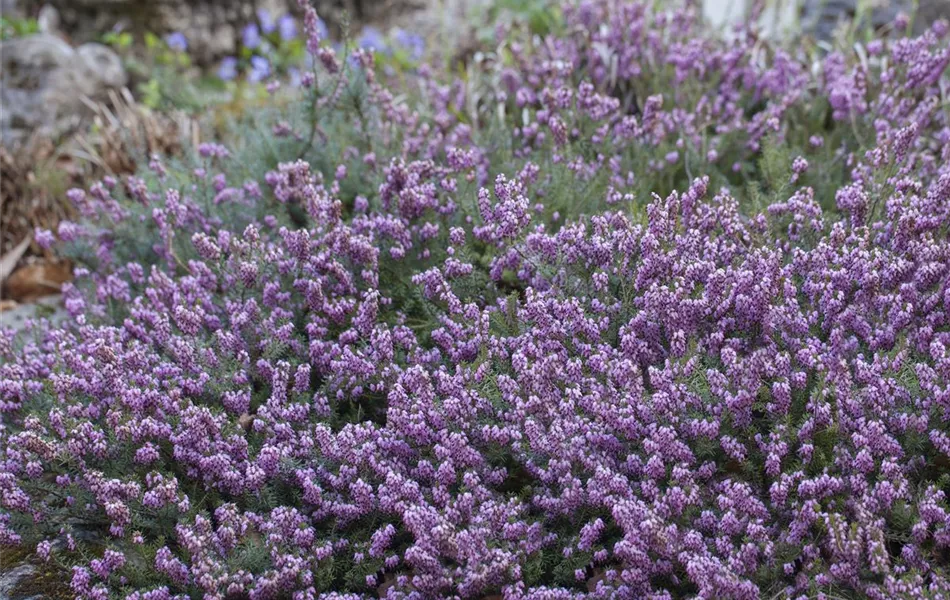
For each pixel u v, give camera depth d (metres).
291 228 2.12
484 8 2.97
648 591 1.81
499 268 1.99
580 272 1.94
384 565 1.87
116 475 1.92
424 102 2.42
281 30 2.95
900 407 1.84
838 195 1.99
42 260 2.36
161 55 2.88
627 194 2.03
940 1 2.65
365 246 1.98
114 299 2.13
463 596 1.82
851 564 1.74
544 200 2.09
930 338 1.86
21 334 2.13
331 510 1.88
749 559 1.80
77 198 2.21
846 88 2.24
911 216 1.90
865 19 2.70
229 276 2.02
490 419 1.88
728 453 1.84
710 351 1.88
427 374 1.88
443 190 2.06
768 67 2.38
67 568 1.89
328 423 1.93
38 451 1.90
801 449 1.82
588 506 1.85
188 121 2.49
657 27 2.40
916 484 1.84
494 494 1.87
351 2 3.12
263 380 1.97
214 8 2.99
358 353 1.93
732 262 1.92
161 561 1.85
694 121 2.26
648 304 1.89
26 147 2.51
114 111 2.68
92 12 2.89
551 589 1.82
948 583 1.72
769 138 2.15
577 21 2.45
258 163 2.22
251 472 1.87
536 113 2.24
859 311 1.88
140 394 1.91
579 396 1.85
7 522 1.93
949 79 2.35
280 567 1.84
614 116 2.21
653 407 1.85
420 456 1.89
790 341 1.87
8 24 2.71
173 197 2.12
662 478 1.85
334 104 2.21
